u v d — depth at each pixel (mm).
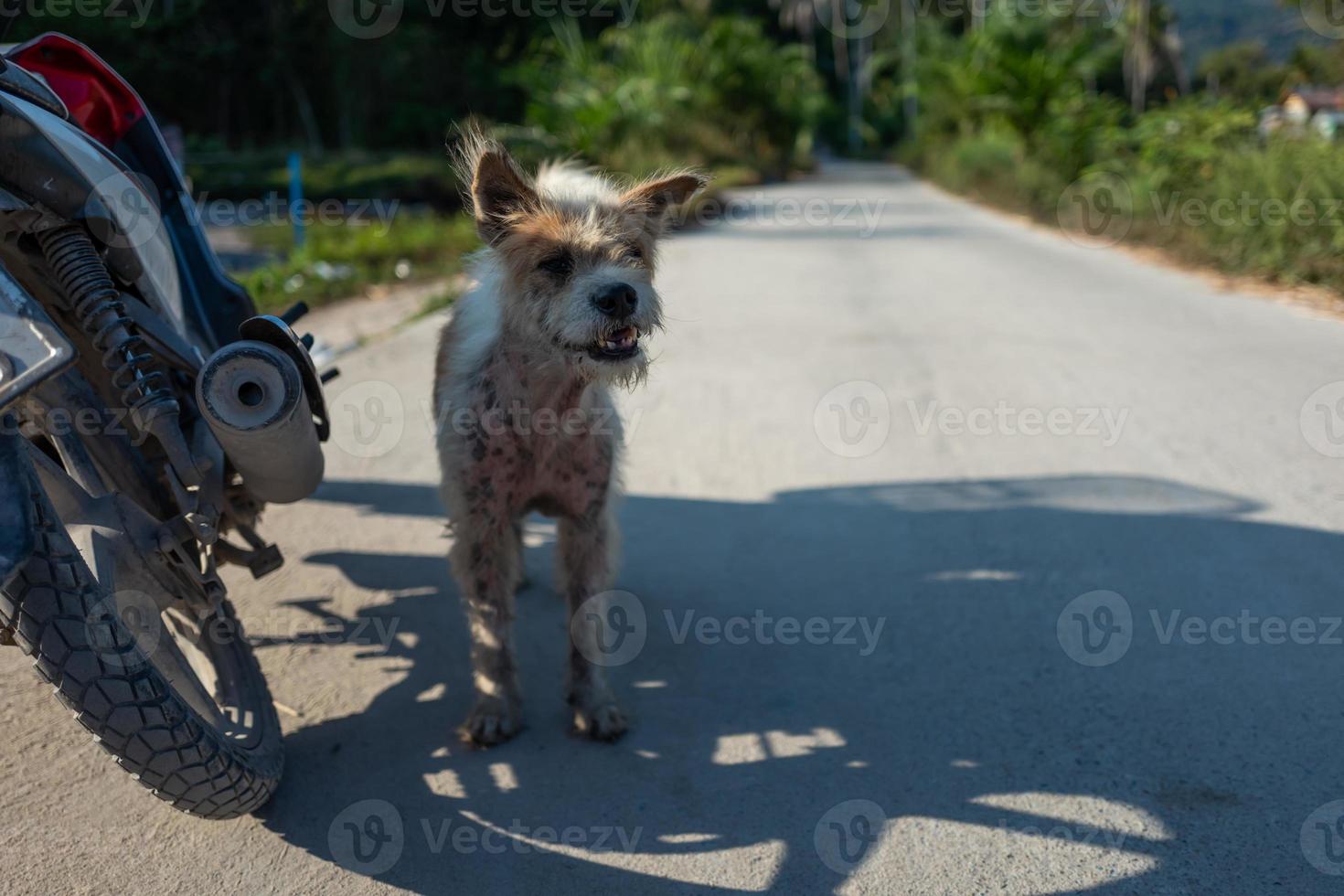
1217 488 4949
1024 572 4129
